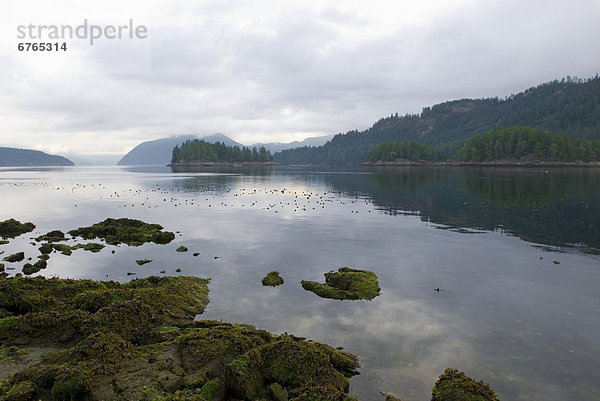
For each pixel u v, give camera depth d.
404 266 24.27
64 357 11.88
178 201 61.75
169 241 32.03
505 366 12.63
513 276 22.05
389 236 33.44
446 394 10.52
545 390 11.38
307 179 125.00
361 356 13.23
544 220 40.41
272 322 16.03
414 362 12.85
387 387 11.48
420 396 11.05
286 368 11.54
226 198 66.00
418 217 43.72
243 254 27.53
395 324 15.80
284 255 27.16
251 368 11.44
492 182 96.19
